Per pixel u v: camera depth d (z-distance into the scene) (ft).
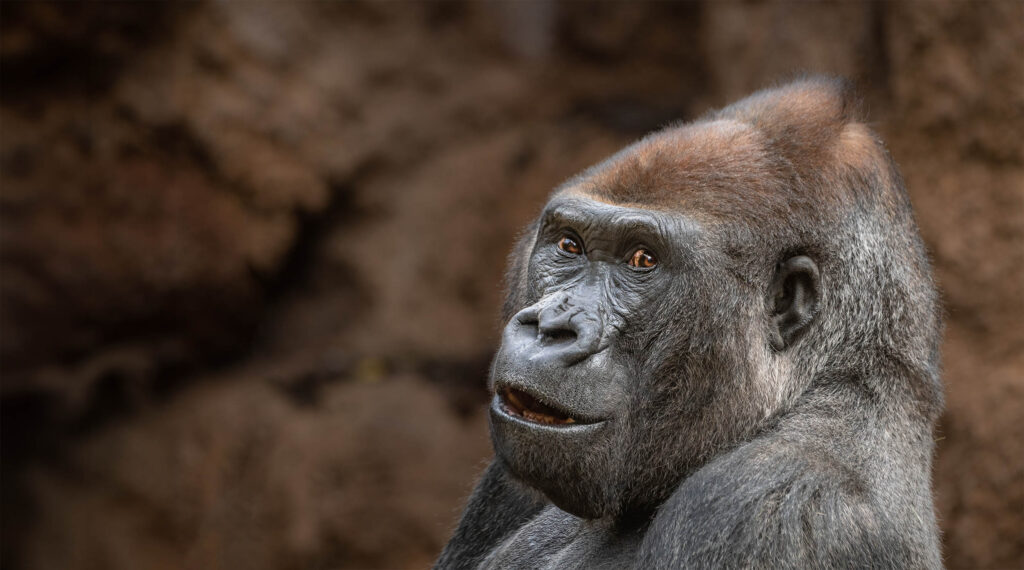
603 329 39.96
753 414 40.70
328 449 127.75
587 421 38.88
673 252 40.01
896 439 40.65
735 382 40.50
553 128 143.95
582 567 41.78
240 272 137.28
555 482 39.04
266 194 136.26
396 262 140.05
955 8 81.61
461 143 145.59
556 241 42.47
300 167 137.59
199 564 128.67
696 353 40.19
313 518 126.00
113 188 132.87
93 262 131.95
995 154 80.79
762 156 41.65
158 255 133.49
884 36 87.10
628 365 40.27
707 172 41.22
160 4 132.36
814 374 41.34
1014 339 79.87
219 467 130.41
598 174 43.27
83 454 134.62
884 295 42.14
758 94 46.19
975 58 81.15
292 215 138.41
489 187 140.77
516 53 149.79
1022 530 77.97
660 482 41.04
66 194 131.95
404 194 143.02
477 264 138.51
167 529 130.72
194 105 133.59
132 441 134.10
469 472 126.72
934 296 44.62
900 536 37.86
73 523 132.16
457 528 49.65
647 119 140.36
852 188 42.39
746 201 40.73
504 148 142.61
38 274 130.93
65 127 132.36
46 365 132.87
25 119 131.85
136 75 133.39
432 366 134.72
